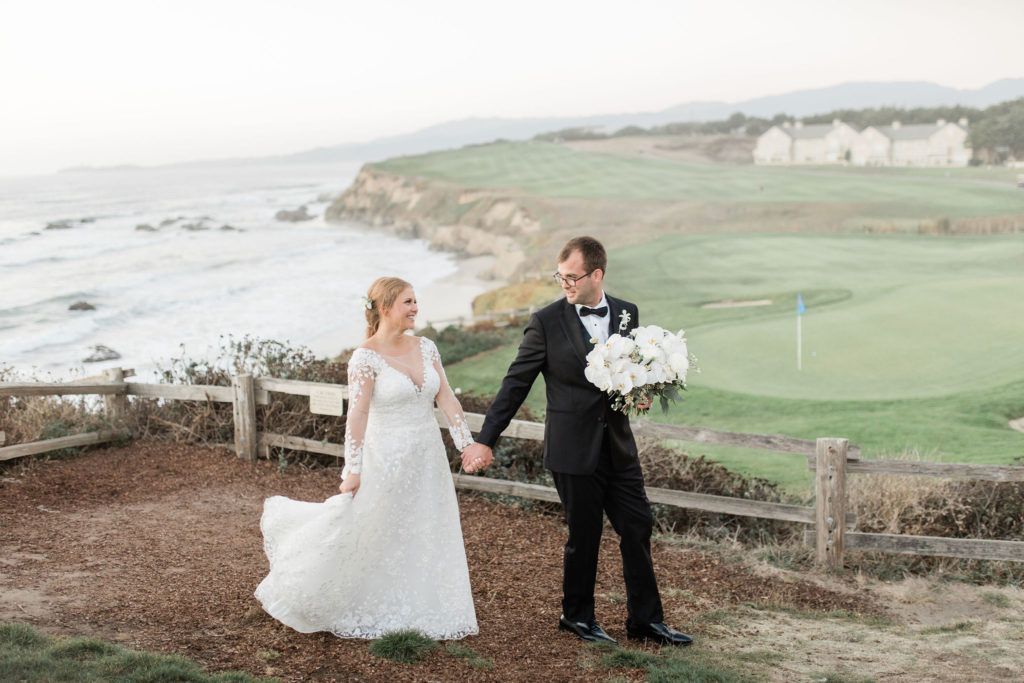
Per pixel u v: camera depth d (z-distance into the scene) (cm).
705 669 363
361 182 11125
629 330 402
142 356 2522
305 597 362
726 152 14512
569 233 5659
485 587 473
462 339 2500
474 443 397
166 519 560
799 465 1083
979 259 3544
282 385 715
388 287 383
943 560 626
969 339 1909
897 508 664
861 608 529
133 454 727
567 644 396
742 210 6012
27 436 698
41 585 421
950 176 8506
